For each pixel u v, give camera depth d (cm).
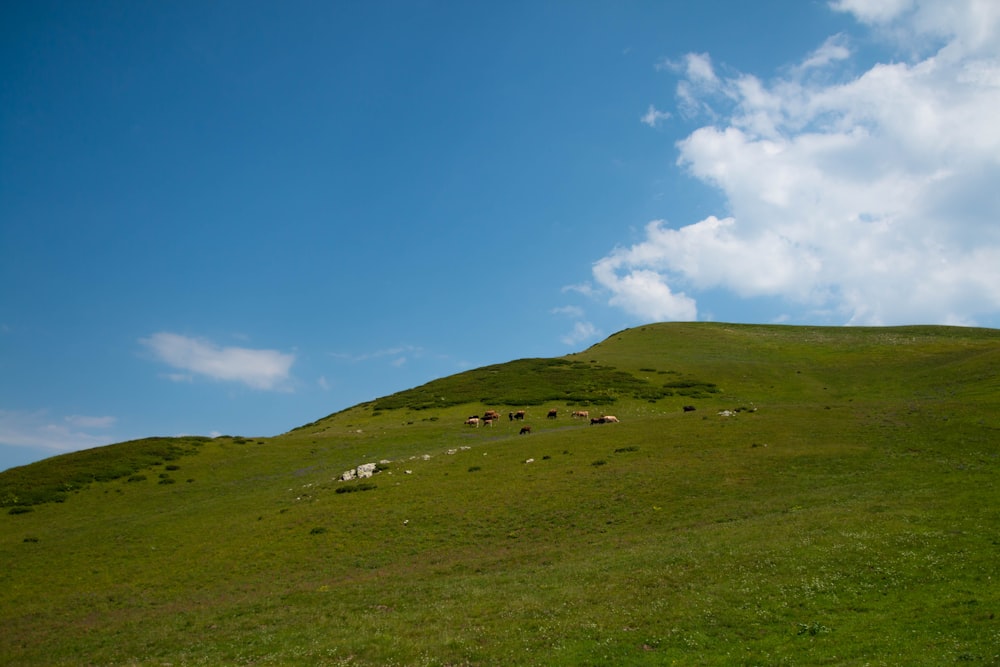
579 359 15250
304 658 2745
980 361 11212
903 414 7288
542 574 3794
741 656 2364
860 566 3180
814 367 13588
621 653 2514
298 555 4931
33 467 8531
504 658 2573
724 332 18212
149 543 5650
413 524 5297
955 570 2977
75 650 3481
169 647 3281
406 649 2739
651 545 4116
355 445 9075
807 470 5559
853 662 2183
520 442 7769
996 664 2027
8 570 5266
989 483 4503
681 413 9062
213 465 8506
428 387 13538
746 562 3441
